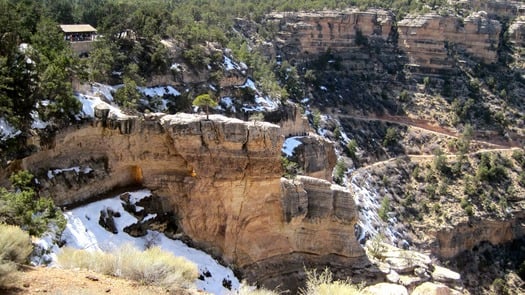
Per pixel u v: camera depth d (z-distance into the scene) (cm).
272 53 14588
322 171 8994
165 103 7506
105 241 3959
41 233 3250
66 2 9812
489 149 13300
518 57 16525
